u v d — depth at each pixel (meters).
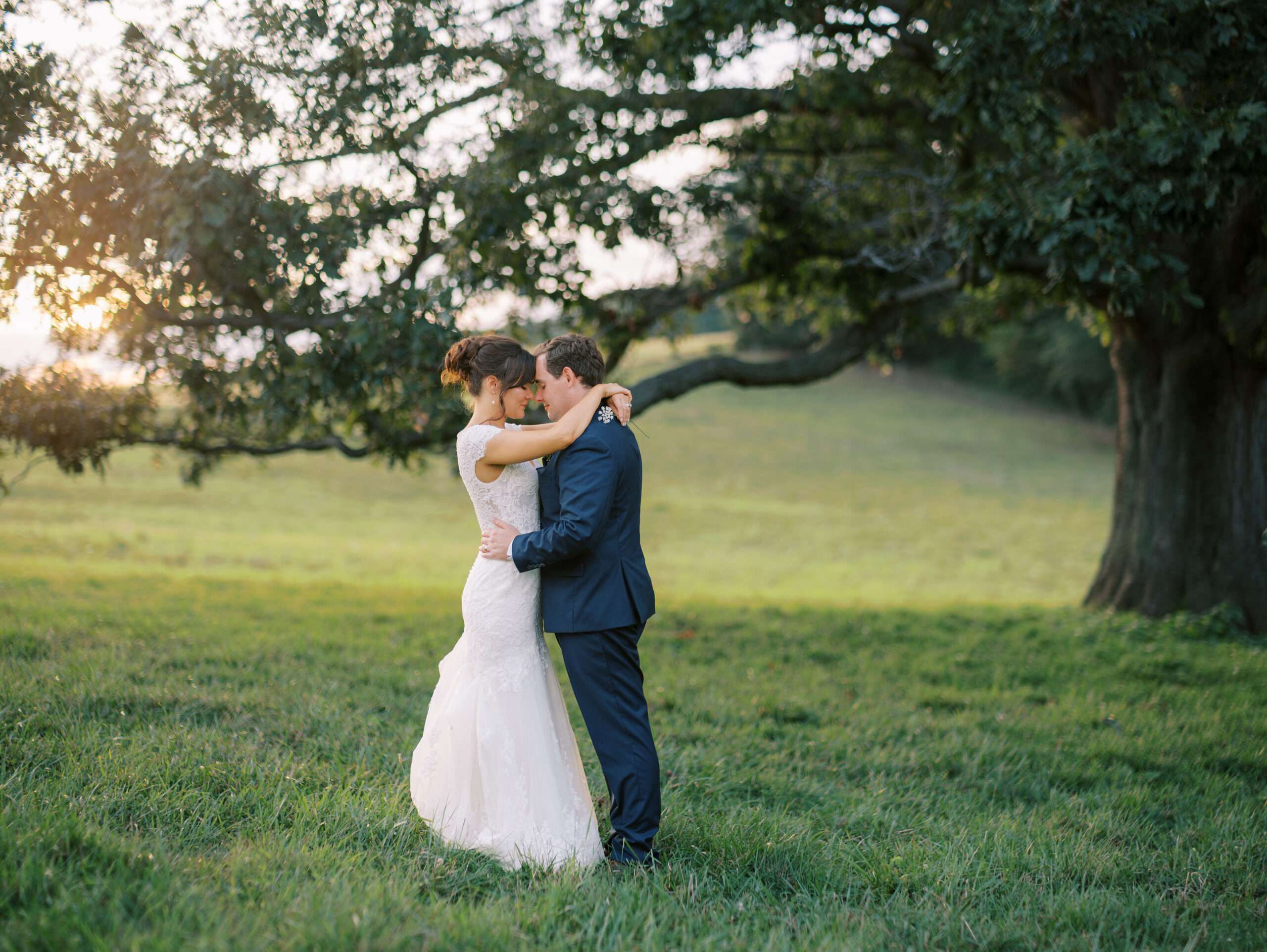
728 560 19.91
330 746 4.23
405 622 8.73
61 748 3.64
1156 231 6.45
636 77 8.32
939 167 9.38
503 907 2.65
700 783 4.31
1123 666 7.61
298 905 2.50
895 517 26.09
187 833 3.05
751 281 10.12
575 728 5.31
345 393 7.02
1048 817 4.13
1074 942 2.75
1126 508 10.30
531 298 8.27
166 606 8.70
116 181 5.78
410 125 6.77
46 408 6.91
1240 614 9.15
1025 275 9.22
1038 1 6.20
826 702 6.34
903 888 3.14
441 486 27.98
